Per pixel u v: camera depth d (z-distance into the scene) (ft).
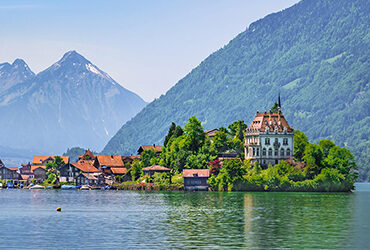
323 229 401.70
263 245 336.70
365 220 455.22
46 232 389.60
